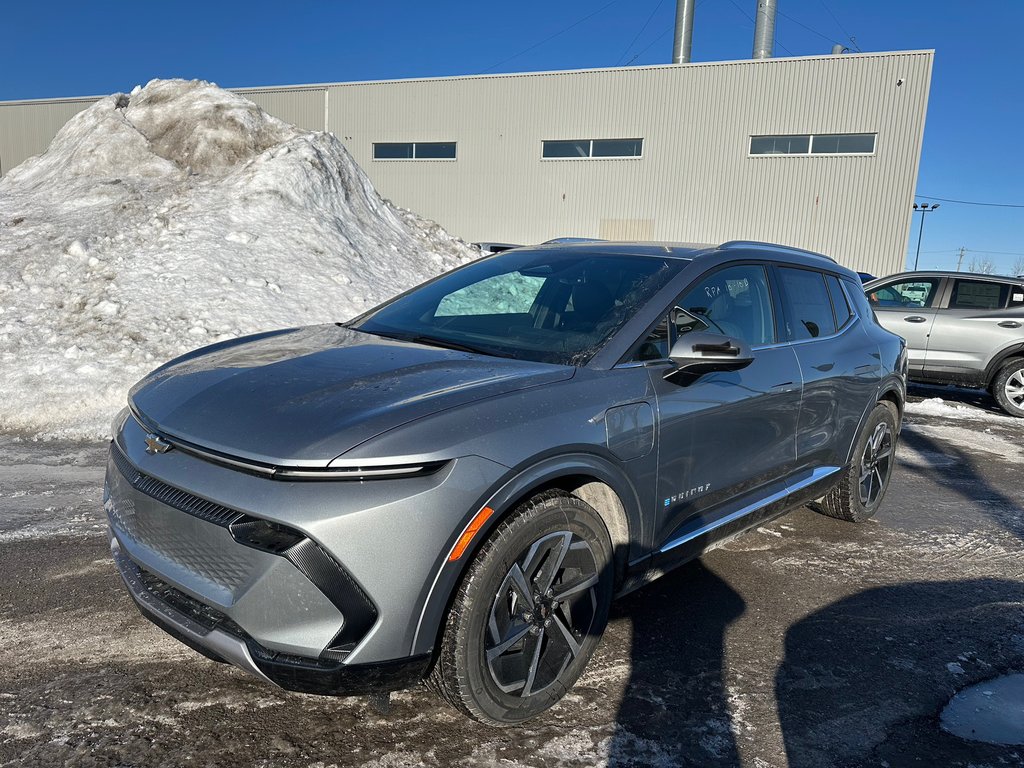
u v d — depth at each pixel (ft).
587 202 89.10
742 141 81.66
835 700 9.40
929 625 11.56
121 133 43.60
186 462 7.70
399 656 7.15
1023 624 11.73
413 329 11.43
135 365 23.73
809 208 79.87
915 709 9.30
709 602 11.94
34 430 19.74
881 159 76.28
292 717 8.41
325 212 40.57
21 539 13.03
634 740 8.36
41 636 9.88
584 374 9.15
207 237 34.45
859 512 15.66
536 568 8.24
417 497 7.09
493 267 13.05
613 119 86.48
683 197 84.79
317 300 32.07
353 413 7.62
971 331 31.24
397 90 95.91
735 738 8.51
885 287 34.27
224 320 28.22
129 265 31.27
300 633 6.97
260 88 102.89
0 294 28.22
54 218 35.99
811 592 12.55
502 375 8.78
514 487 7.75
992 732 8.90
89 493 15.49
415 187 97.25
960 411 30.91
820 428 13.48
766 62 79.46
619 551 9.47
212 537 7.30
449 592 7.38
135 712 8.34
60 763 7.46
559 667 8.67
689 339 9.61
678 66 83.05
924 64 73.61
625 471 9.16
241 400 8.20
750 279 12.40
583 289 11.16
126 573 8.46
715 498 11.08
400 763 7.75
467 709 7.80
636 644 10.48
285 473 7.00
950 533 15.80
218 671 9.24
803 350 12.98
